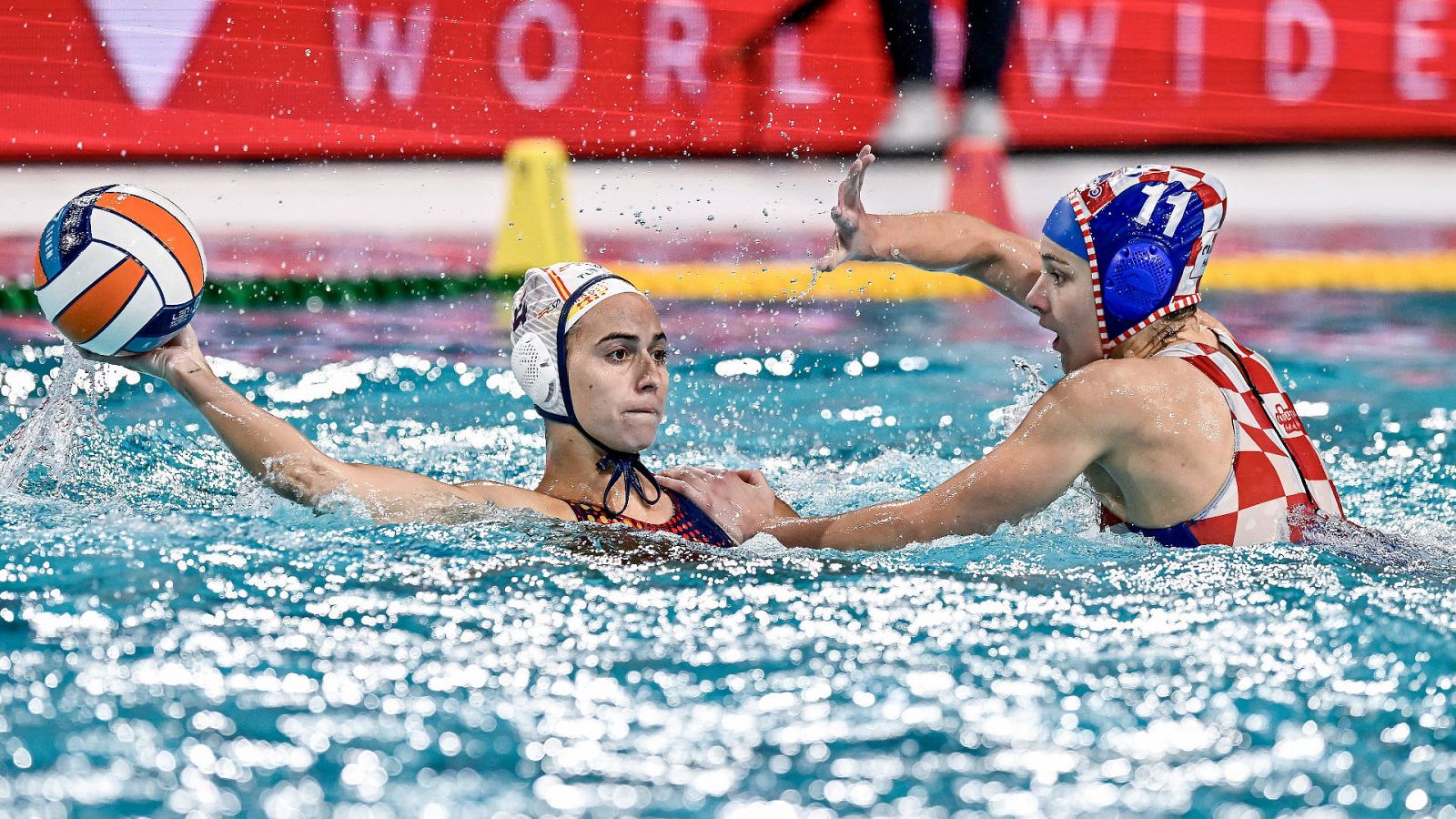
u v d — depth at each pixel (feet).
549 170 90.94
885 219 43.29
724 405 61.82
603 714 24.34
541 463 50.44
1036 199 97.91
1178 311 35.53
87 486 40.45
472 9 104.06
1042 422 34.63
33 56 99.91
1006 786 21.71
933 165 103.76
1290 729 23.95
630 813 20.80
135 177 99.60
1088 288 35.40
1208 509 34.45
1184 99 106.42
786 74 105.09
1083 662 27.04
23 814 20.63
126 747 22.77
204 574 31.73
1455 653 27.50
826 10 104.68
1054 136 105.60
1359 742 23.41
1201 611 30.09
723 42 104.58
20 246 86.48
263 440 34.45
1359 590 31.45
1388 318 79.00
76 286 34.71
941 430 57.77
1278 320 79.10
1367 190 105.19
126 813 20.67
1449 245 94.94
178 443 48.37
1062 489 34.65
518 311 35.91
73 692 25.02
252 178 101.04
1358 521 41.78
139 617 28.91
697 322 78.69
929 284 89.71
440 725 23.71
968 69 105.09
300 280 83.51
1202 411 34.42
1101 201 35.14
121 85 100.83
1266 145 106.63
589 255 90.74
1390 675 26.37
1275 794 21.54
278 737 23.15
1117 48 106.01
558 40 104.47
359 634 28.07
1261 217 100.53
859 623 29.19
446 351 69.77
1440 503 44.52
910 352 72.69
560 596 30.55
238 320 75.77
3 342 67.97
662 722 24.00
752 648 27.63
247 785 21.49
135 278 34.68
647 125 105.19
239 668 26.13
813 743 23.21
